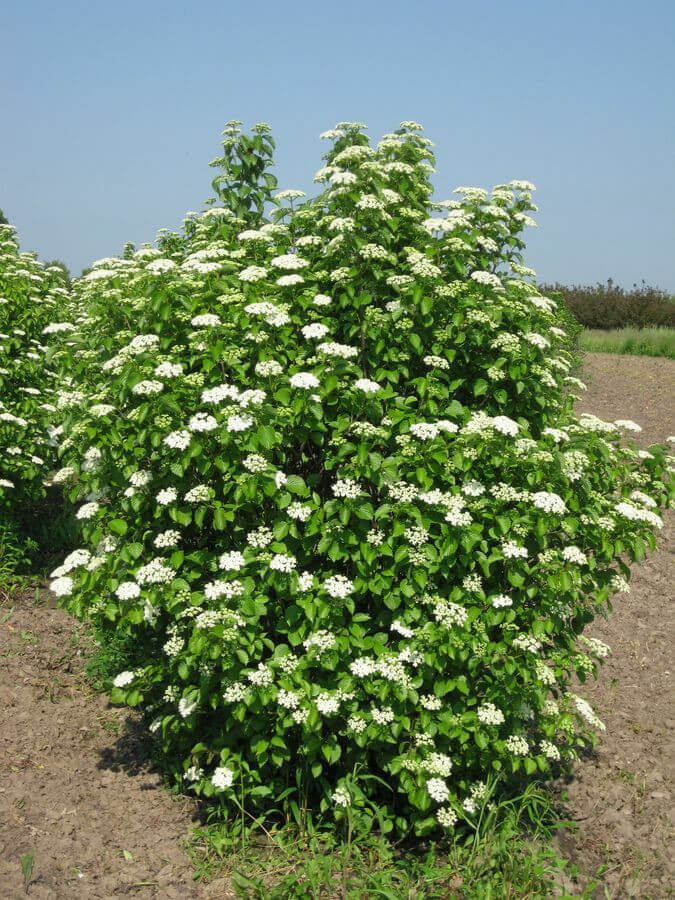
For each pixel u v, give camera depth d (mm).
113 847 3676
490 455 3525
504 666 3486
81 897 3342
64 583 3885
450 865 3500
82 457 4250
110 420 3758
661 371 18328
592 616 3939
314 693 3340
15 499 6664
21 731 4543
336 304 3936
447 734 3404
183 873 3529
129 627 3955
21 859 3482
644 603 6719
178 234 6641
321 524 3438
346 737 3656
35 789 4035
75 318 7285
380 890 3234
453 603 3326
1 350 7066
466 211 4320
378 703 3500
